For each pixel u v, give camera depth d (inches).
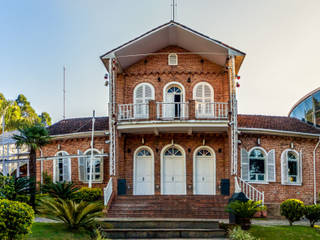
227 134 890.7
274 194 882.1
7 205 465.1
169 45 952.3
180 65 946.1
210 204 764.6
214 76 942.4
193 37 872.9
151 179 902.4
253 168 884.6
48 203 562.9
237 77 848.9
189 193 890.1
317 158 934.4
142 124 836.6
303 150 925.2
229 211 614.2
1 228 448.1
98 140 922.1
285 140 913.5
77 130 952.3
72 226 560.4
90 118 1044.5
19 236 466.9
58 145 951.0
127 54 893.2
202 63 946.1
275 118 1034.7
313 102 1050.7
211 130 871.7
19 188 708.7
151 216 732.7
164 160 909.2
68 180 925.8
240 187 804.6
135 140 914.7
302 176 914.7
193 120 826.8
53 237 512.4
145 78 946.7
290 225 651.5
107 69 925.8
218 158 898.7
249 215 599.5
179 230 580.1
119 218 717.3
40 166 956.6
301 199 901.2
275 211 784.3
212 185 895.7
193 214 732.7
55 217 569.9
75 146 938.1
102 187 903.1
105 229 578.2
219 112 850.1
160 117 909.2
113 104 852.0
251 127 909.8
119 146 897.5
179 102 860.0
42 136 784.9
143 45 892.6
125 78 949.8
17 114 1556.3
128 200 794.2
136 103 916.6
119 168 891.4
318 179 925.8
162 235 577.3
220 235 579.5
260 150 893.8
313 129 993.5
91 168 845.2
